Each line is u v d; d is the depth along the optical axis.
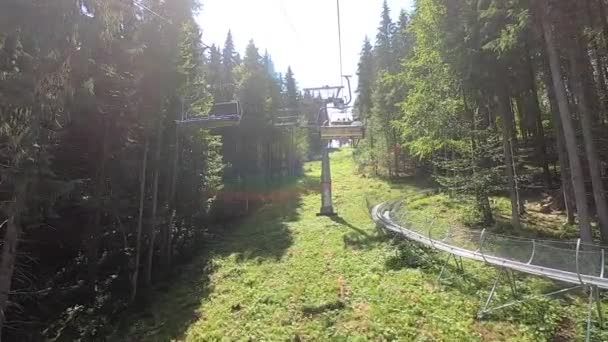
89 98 15.29
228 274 19.94
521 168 26.92
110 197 18.17
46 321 15.31
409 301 12.98
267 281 18.05
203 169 28.05
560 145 18.08
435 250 16.92
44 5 9.01
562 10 13.76
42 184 11.20
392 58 41.12
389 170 43.75
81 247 18.66
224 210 36.62
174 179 23.59
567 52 15.28
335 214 30.38
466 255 13.70
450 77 20.41
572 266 10.90
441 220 21.75
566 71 17.55
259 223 32.00
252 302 15.84
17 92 9.13
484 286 13.19
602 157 20.64
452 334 10.82
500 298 12.12
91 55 13.11
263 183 45.03
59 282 17.52
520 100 25.11
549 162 27.28
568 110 13.89
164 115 20.88
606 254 10.68
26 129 9.60
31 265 16.70
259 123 41.69
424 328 11.34
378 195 36.06
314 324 12.94
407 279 14.75
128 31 17.64
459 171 22.52
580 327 10.24
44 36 9.14
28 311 15.44
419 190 35.22
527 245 12.29
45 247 17.75
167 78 19.72
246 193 41.22
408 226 18.70
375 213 26.02
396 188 38.09
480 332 10.75
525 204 23.36
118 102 17.70
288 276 18.09
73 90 10.48
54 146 14.60
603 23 14.35
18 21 8.75
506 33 14.23
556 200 21.47
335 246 21.28
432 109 22.39
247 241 26.27
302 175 55.38
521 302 11.56
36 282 16.33
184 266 22.45
